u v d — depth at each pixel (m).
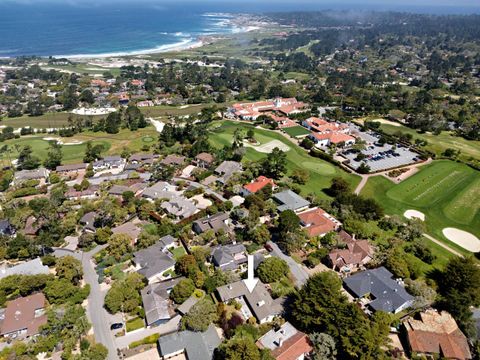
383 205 150.75
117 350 83.62
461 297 92.44
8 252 116.25
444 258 118.06
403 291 97.31
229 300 95.62
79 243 122.75
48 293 95.62
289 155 198.25
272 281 102.81
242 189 153.62
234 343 75.94
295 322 89.38
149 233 123.94
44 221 127.31
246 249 117.75
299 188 158.62
